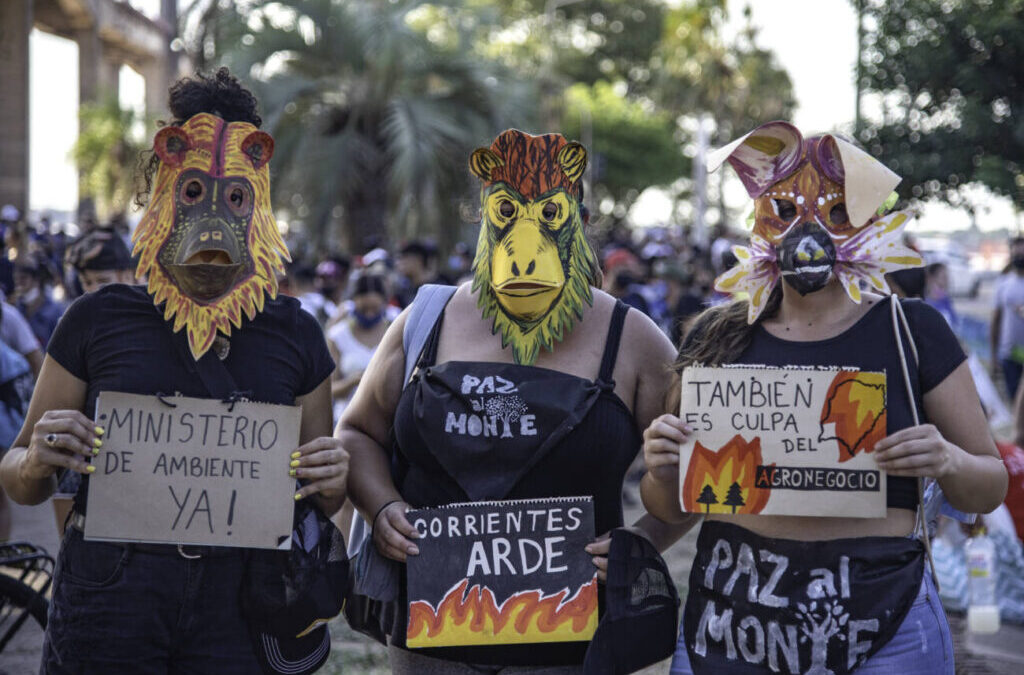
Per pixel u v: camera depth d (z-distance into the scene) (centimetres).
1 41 2727
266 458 272
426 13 1908
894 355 269
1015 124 1361
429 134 1736
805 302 276
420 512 295
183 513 268
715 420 271
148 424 269
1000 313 959
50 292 819
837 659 261
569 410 291
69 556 271
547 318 301
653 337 310
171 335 275
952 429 267
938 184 1445
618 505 308
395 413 313
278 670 280
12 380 538
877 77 1444
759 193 277
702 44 4831
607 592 284
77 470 261
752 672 267
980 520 529
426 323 315
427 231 1798
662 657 293
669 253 1169
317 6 1773
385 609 310
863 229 271
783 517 270
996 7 1373
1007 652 508
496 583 291
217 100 290
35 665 484
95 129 2878
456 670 298
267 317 282
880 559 262
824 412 265
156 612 266
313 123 1808
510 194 302
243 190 280
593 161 3419
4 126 2747
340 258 943
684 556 695
